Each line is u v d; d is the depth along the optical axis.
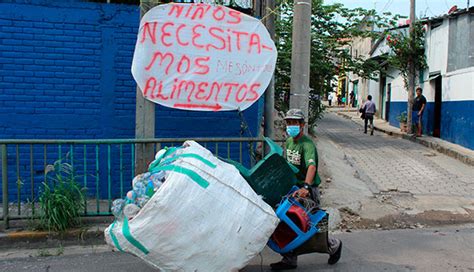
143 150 5.91
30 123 6.86
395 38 16.84
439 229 6.36
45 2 6.77
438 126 15.63
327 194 7.74
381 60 20.06
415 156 12.22
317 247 4.51
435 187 8.70
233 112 7.41
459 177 9.60
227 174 3.94
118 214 3.91
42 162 6.92
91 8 6.91
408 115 16.58
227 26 6.34
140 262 5.01
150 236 3.66
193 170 3.79
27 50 6.77
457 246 5.56
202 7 6.27
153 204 3.63
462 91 13.21
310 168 4.68
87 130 7.03
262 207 3.97
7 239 5.38
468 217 6.82
